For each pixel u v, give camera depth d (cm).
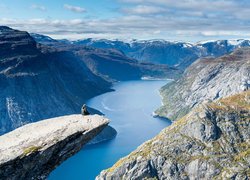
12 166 3603
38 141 3800
